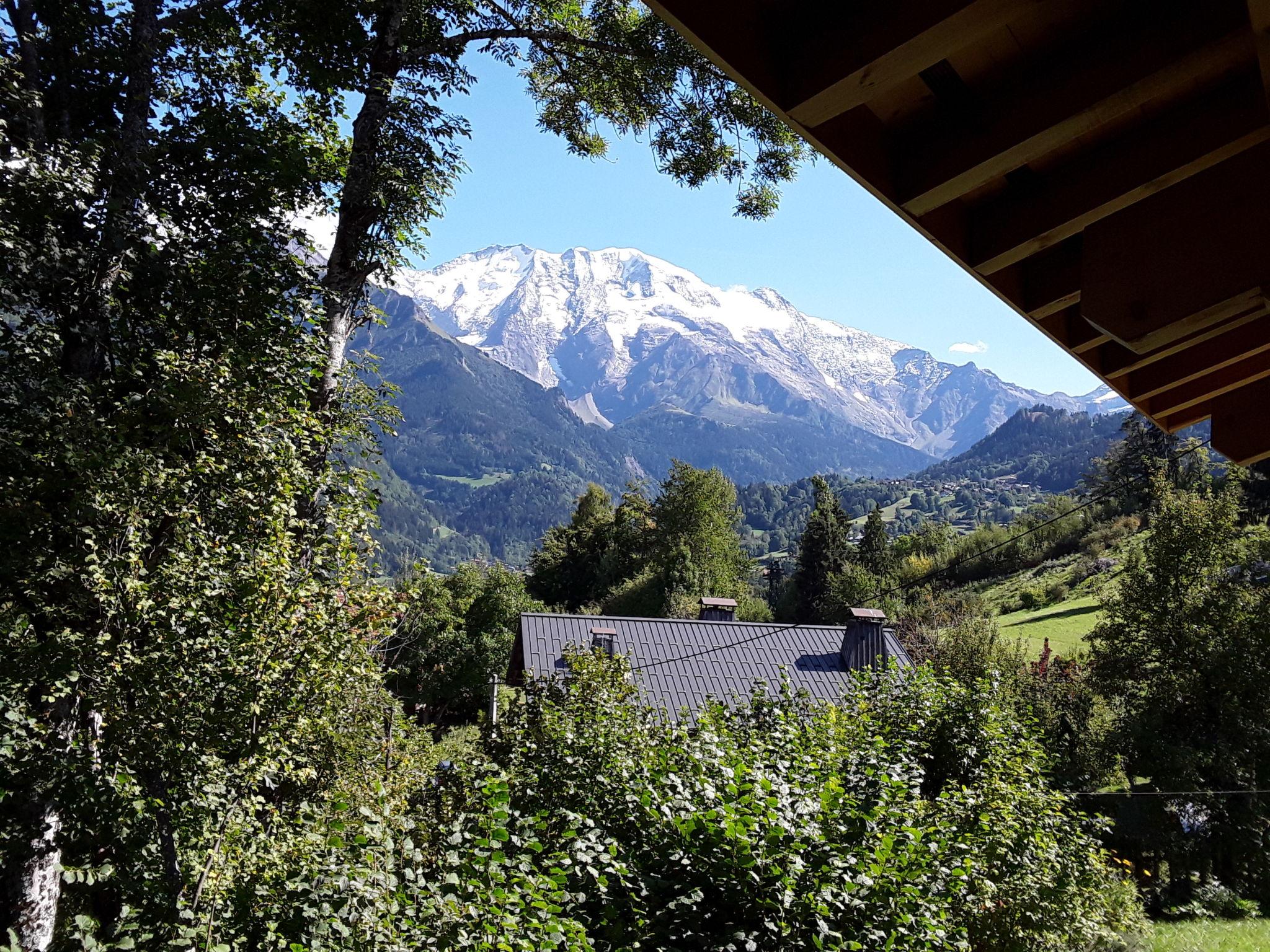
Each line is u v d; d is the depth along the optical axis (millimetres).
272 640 6906
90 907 8148
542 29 13273
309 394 10055
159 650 6355
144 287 9469
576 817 5699
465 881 4910
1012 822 9609
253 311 9531
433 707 39344
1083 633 41844
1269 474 33875
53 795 6230
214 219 10414
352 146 11797
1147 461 58531
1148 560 22219
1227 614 20750
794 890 5570
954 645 27844
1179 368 3010
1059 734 22297
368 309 11805
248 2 11742
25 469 7203
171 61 10766
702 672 21781
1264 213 1825
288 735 7328
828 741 8633
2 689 6168
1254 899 19500
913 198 1882
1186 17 1521
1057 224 1979
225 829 6715
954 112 1825
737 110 13484
